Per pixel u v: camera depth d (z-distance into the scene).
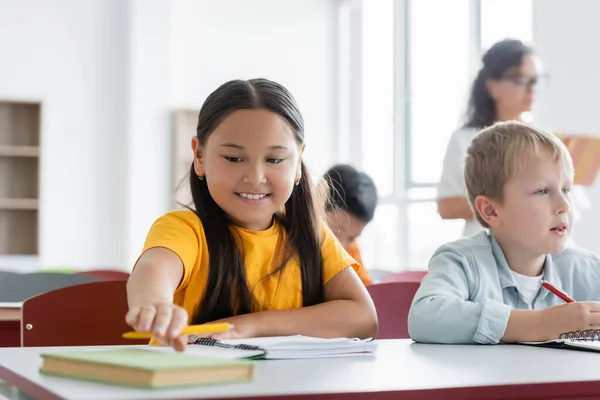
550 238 1.65
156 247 1.45
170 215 1.56
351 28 7.60
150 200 7.12
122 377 0.87
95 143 7.16
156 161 7.14
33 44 7.05
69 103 7.12
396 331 1.98
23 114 7.16
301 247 1.63
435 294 1.54
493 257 1.69
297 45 7.60
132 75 7.10
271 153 1.50
